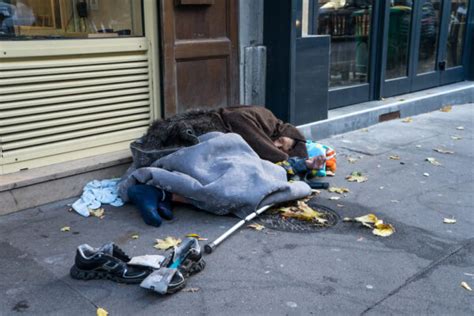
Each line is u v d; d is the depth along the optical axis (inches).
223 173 145.7
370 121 257.1
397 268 117.1
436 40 323.0
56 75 152.8
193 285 108.2
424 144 227.6
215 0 189.0
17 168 149.6
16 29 148.8
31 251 122.6
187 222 140.3
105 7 168.1
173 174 142.6
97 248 122.3
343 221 143.3
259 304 101.7
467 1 341.1
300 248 126.1
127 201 150.2
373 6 265.9
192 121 162.4
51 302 101.4
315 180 177.5
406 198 161.9
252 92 213.8
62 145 158.4
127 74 171.3
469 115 291.3
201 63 189.2
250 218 138.0
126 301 102.2
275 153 168.9
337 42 252.1
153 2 171.6
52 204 150.0
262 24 211.0
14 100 144.9
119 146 173.2
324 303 102.5
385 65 279.4
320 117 230.1
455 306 102.5
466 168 194.9
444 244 130.0
